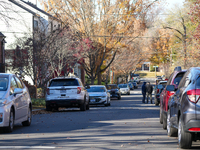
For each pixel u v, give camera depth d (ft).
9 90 67.92
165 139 56.75
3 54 213.25
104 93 162.30
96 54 257.75
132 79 642.22
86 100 132.98
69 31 193.77
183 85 53.36
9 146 50.08
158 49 500.33
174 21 354.13
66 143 52.90
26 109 76.74
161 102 79.71
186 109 46.21
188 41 225.97
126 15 248.73
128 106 162.81
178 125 49.93
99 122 84.64
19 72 172.55
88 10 243.40
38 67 166.71
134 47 383.65
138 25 251.39
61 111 128.57
